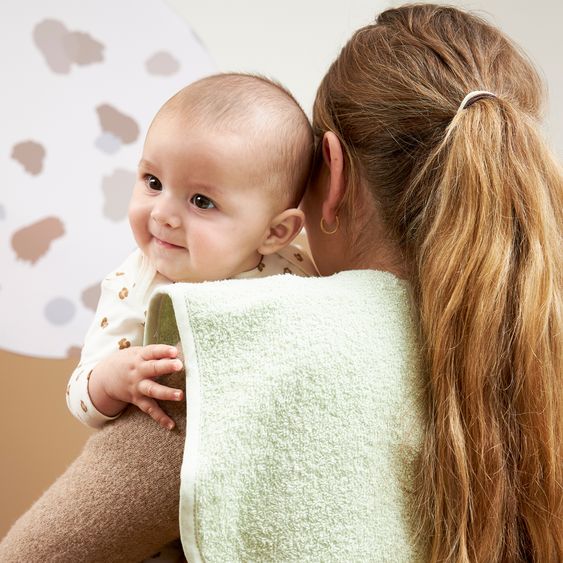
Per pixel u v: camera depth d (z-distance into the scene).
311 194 0.84
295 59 1.67
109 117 1.55
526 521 0.67
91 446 0.67
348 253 0.77
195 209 0.78
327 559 0.60
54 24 1.49
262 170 0.79
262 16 1.65
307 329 0.63
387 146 0.72
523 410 0.66
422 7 0.79
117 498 0.62
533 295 0.65
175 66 1.59
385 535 0.62
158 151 0.77
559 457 0.67
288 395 0.60
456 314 0.65
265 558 0.60
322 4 1.68
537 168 0.68
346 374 0.62
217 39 1.62
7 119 1.47
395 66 0.73
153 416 0.64
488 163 0.66
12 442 1.51
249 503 0.59
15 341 1.50
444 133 0.69
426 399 0.66
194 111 0.77
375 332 0.65
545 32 1.72
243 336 0.62
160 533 0.64
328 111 0.77
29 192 1.50
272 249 0.84
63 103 1.51
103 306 0.82
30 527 0.64
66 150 1.52
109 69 1.54
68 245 1.53
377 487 0.62
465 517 0.64
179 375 0.66
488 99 0.69
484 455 0.65
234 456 0.58
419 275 0.68
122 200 1.58
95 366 0.73
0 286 1.48
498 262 0.64
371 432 0.62
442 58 0.72
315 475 0.60
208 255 0.78
